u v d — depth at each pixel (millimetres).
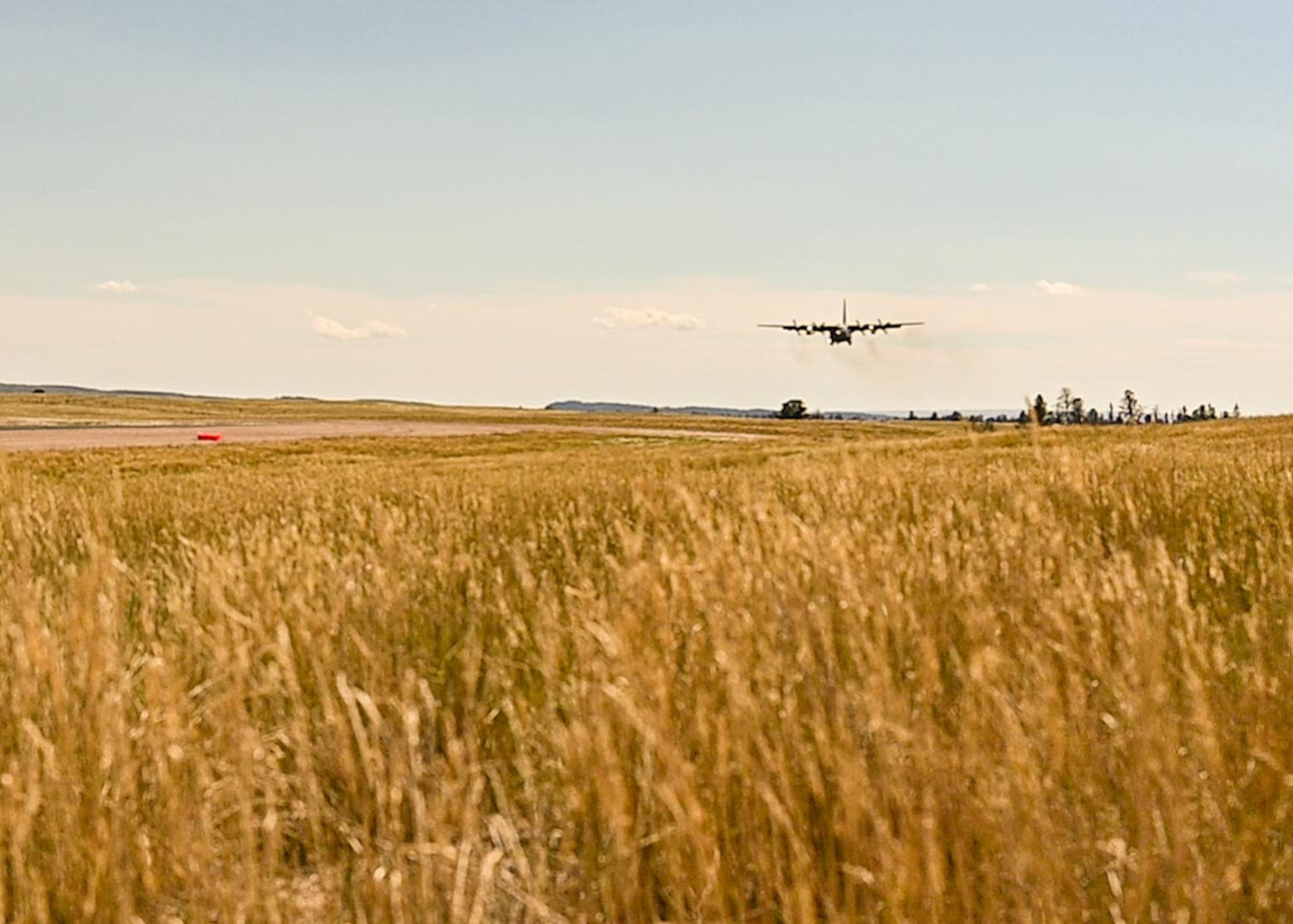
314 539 9578
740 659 5004
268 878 4293
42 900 4176
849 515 8984
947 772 4168
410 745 4391
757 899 4207
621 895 4082
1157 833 3932
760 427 175625
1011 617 5746
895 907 3639
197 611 7562
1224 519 11086
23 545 9414
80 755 4977
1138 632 4547
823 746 4281
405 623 6801
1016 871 3723
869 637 5320
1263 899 3848
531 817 5090
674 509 9773
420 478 24141
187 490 21688
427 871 3992
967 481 13258
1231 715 4730
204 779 4797
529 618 6789
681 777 4047
